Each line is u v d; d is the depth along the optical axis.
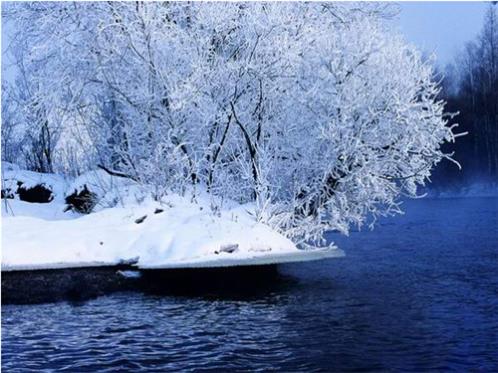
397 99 11.92
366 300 9.77
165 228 11.12
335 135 11.97
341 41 12.41
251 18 13.22
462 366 6.45
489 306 9.18
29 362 6.77
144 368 6.55
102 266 10.30
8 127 18.44
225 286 10.88
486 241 16.92
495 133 42.69
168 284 10.52
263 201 12.05
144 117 12.98
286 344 7.35
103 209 12.60
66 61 13.80
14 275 9.85
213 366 6.59
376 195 12.68
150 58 12.89
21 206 13.98
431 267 12.88
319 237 12.87
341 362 6.65
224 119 13.00
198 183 13.39
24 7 14.51
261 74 12.80
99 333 7.95
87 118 14.28
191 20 13.73
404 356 6.82
